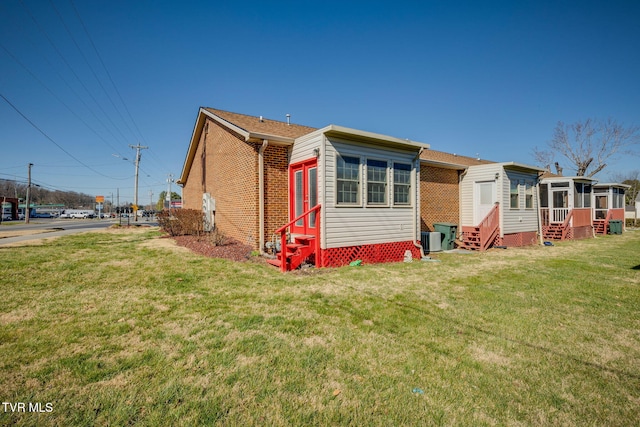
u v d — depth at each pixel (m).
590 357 3.16
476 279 6.50
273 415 2.20
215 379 2.62
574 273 7.21
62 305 4.45
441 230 11.86
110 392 2.41
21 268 6.71
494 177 12.82
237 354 3.08
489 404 2.38
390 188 8.83
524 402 2.41
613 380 2.74
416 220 9.45
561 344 3.45
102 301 4.67
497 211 12.47
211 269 6.86
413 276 6.73
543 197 18.39
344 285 5.85
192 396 2.39
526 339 3.56
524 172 13.87
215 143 12.95
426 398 2.43
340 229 7.77
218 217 12.66
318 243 7.48
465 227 13.88
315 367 2.87
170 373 2.70
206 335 3.51
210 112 12.61
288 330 3.71
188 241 11.17
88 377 2.61
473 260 9.12
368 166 8.38
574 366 2.97
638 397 2.50
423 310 4.50
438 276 6.76
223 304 4.61
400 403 2.36
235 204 10.66
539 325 3.99
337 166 7.76
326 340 3.45
